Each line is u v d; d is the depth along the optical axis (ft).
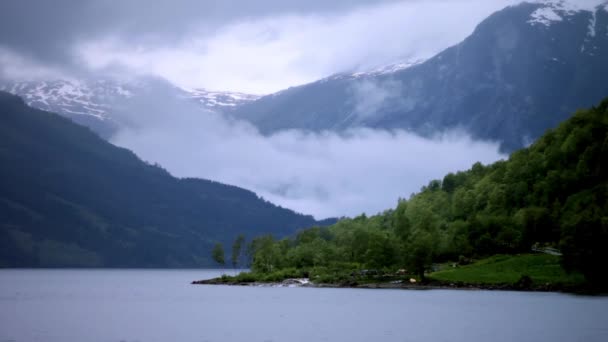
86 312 489.26
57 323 411.13
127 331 368.68
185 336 347.36
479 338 326.65
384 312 455.22
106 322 415.44
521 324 373.20
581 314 415.03
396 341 322.34
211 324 400.06
